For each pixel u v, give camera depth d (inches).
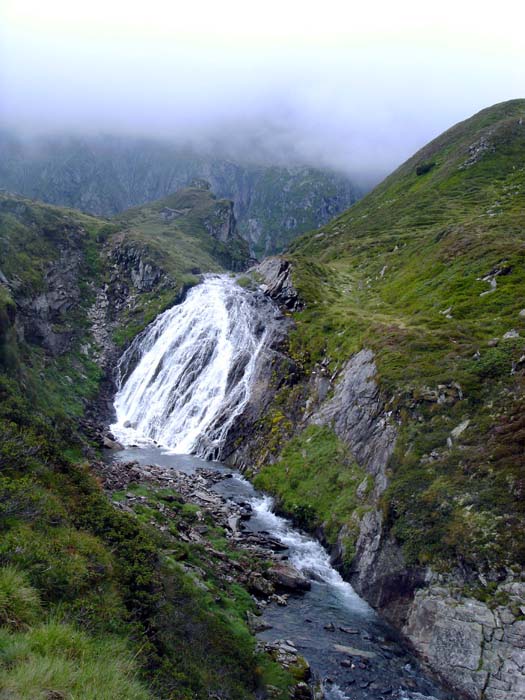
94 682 350.0
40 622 399.2
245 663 611.5
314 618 837.2
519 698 629.0
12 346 1497.3
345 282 2741.1
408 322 1656.0
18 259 2503.7
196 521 1090.7
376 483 1100.5
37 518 566.3
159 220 5915.4
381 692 672.4
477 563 772.0
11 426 786.8
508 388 1026.1
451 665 705.0
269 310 2394.2
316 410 1596.9
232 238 6481.3
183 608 618.2
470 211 3228.3
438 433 1035.9
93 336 2691.9
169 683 454.0
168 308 2901.1
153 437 2044.8
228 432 1802.4
